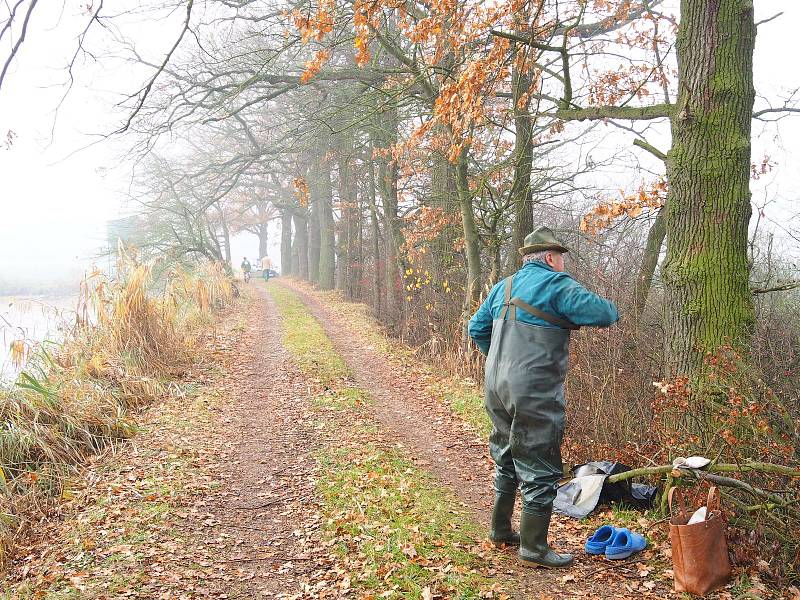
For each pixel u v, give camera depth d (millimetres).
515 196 12453
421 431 8844
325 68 15805
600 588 4008
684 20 6004
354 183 24656
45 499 6473
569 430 7465
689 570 3828
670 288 6059
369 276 25906
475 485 6605
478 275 13141
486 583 4066
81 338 10992
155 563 4801
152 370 11453
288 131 17719
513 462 4512
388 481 6352
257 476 7027
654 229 9336
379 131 16750
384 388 11727
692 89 5883
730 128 5762
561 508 5422
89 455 7734
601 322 4086
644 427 6871
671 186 6078
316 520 5578
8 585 4727
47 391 8281
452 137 11094
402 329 18250
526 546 4344
